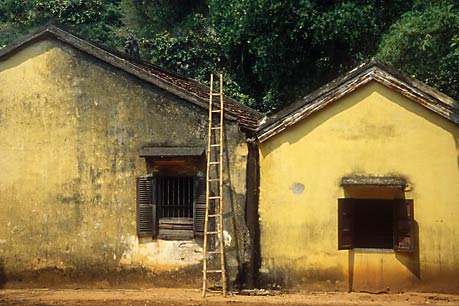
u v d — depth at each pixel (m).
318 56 22.11
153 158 13.56
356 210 13.64
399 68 17.67
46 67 14.34
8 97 14.48
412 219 13.03
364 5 20.48
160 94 13.78
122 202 13.86
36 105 14.36
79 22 29.11
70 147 14.16
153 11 29.34
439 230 13.00
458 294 12.91
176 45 24.20
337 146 13.41
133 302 12.21
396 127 13.23
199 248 13.52
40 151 14.30
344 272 13.27
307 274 13.41
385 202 13.47
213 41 24.23
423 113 13.14
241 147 13.40
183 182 13.73
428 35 17.09
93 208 14.00
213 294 13.08
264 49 21.36
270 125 13.59
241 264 13.22
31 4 29.88
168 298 12.53
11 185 14.38
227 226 13.33
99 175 14.00
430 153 13.09
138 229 13.68
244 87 23.59
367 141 13.30
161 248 13.67
